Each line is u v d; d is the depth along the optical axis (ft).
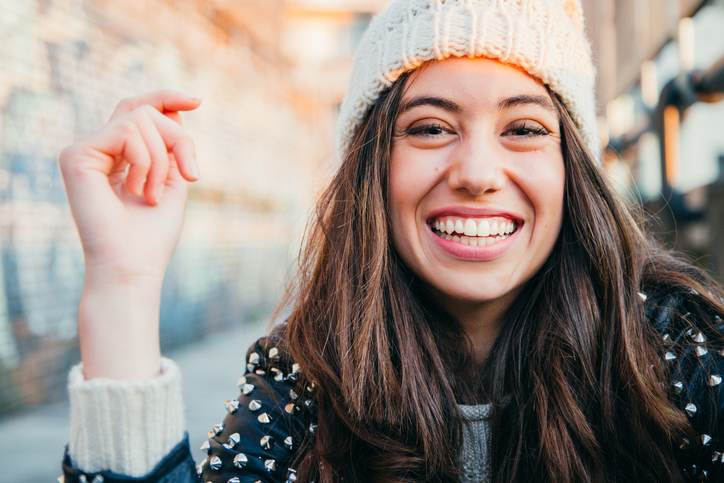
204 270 27.78
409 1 4.18
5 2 14.20
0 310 14.20
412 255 4.19
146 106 3.61
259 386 4.32
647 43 16.96
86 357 3.26
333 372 4.26
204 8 27.96
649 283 4.58
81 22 17.63
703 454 3.94
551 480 3.93
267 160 39.45
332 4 61.87
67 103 16.81
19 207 14.84
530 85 4.03
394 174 4.19
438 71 4.01
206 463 4.06
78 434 3.12
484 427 4.28
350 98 4.72
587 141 4.55
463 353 4.48
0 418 14.12
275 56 40.78
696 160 14.08
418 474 4.05
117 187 3.69
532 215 4.11
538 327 4.32
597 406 4.13
